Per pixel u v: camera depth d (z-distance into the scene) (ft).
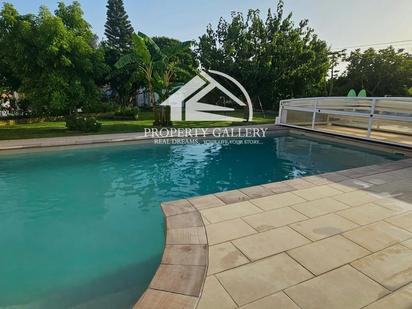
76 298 8.68
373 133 31.14
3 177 20.42
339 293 6.82
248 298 6.64
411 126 27.96
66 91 37.88
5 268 10.36
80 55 37.86
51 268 10.32
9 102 46.29
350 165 23.50
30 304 8.45
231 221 10.62
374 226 10.27
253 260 8.15
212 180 20.53
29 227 13.62
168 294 6.75
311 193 13.65
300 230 9.96
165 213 11.31
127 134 33.32
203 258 8.22
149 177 21.16
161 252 11.41
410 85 74.13
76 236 12.76
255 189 14.25
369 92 78.64
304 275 7.49
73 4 39.04
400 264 7.98
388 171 17.51
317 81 60.70
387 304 6.44
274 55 52.29
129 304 8.35
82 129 34.65
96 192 18.17
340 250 8.70
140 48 37.96
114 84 68.28
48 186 19.04
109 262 10.69
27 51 34.53
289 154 27.94
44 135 31.89
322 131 33.42
